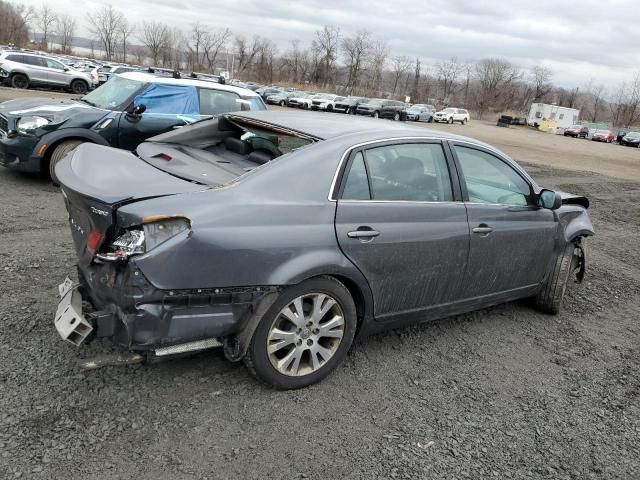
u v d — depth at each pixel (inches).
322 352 133.0
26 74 1046.4
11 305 157.5
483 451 119.0
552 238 184.7
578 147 1547.7
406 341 165.2
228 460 106.7
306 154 128.7
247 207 116.5
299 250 121.0
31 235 222.4
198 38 3973.9
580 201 209.5
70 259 199.2
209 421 117.1
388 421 125.0
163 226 108.0
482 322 187.0
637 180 743.7
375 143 139.1
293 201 122.6
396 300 143.9
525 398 142.2
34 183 308.8
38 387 121.1
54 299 164.4
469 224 154.5
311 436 116.6
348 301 133.3
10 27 3654.0
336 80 3833.7
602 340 184.7
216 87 342.3
